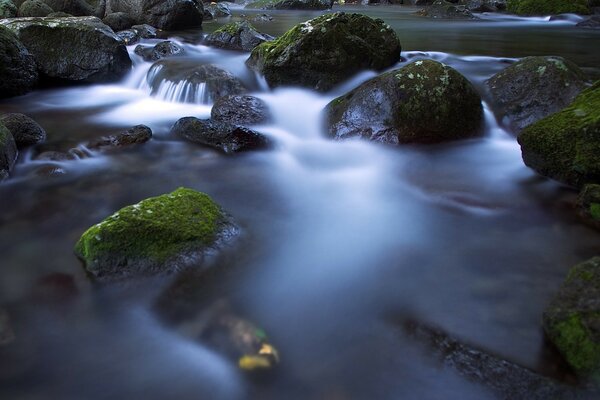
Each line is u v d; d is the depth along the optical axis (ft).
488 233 16.20
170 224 14.01
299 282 13.57
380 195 19.56
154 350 11.16
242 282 13.44
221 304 12.57
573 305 10.53
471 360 10.45
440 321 11.82
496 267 14.19
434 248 15.38
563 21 70.03
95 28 35.65
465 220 17.17
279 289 13.23
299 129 26.66
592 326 9.87
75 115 29.50
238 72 33.01
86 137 25.49
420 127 23.12
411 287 13.33
